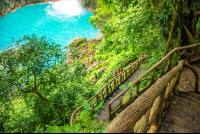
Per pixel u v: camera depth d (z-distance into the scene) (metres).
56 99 5.88
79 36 33.16
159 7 6.78
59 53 5.93
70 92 6.25
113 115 4.51
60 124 5.56
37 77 6.06
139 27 10.44
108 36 20.05
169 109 3.11
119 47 17.59
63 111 6.01
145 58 11.03
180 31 5.93
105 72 13.28
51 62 5.86
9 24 37.25
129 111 1.58
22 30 34.84
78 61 6.90
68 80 6.32
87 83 7.92
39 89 6.21
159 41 7.84
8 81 5.06
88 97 7.16
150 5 8.39
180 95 3.63
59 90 6.06
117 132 1.34
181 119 2.79
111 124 1.42
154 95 2.00
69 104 6.22
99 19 20.66
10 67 5.02
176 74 3.07
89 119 3.43
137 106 1.69
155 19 7.47
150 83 4.18
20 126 4.81
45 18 40.97
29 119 5.27
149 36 8.63
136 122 1.58
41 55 5.27
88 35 33.75
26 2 47.59
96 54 22.06
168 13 5.99
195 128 2.61
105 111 5.77
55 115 5.61
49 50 5.54
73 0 49.81
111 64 14.19
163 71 4.29
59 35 33.25
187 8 5.70
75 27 36.88
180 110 3.09
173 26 5.81
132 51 14.19
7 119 5.14
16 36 32.38
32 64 5.02
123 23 12.33
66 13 44.03
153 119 1.96
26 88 5.64
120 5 15.41
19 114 5.44
